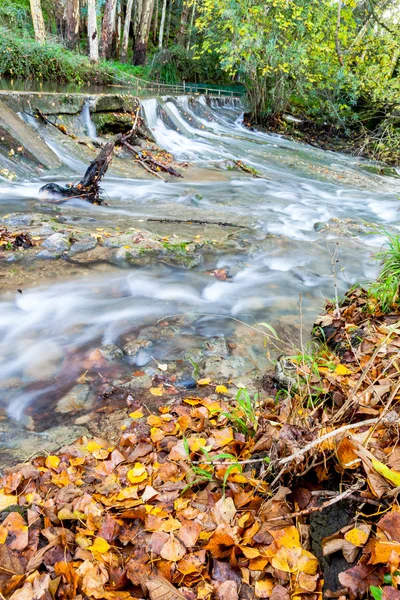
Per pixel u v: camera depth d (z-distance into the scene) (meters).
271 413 2.58
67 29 19.36
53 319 3.84
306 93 18.41
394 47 12.35
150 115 12.83
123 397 2.90
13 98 8.74
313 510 1.69
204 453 2.24
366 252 6.14
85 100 10.41
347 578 1.42
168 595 1.55
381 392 2.31
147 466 2.27
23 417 2.68
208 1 14.07
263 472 2.02
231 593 1.56
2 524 1.83
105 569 1.66
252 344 3.62
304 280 5.10
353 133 17.61
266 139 16.44
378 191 10.92
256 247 5.83
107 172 9.05
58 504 1.96
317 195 9.95
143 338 3.60
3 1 18.75
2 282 4.25
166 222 6.58
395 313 3.60
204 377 3.14
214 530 1.83
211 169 11.09
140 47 24.55
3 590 1.56
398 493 1.56
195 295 4.51
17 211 6.15
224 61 15.54
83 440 2.45
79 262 4.79
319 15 14.06
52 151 8.66
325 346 3.45
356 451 1.74
